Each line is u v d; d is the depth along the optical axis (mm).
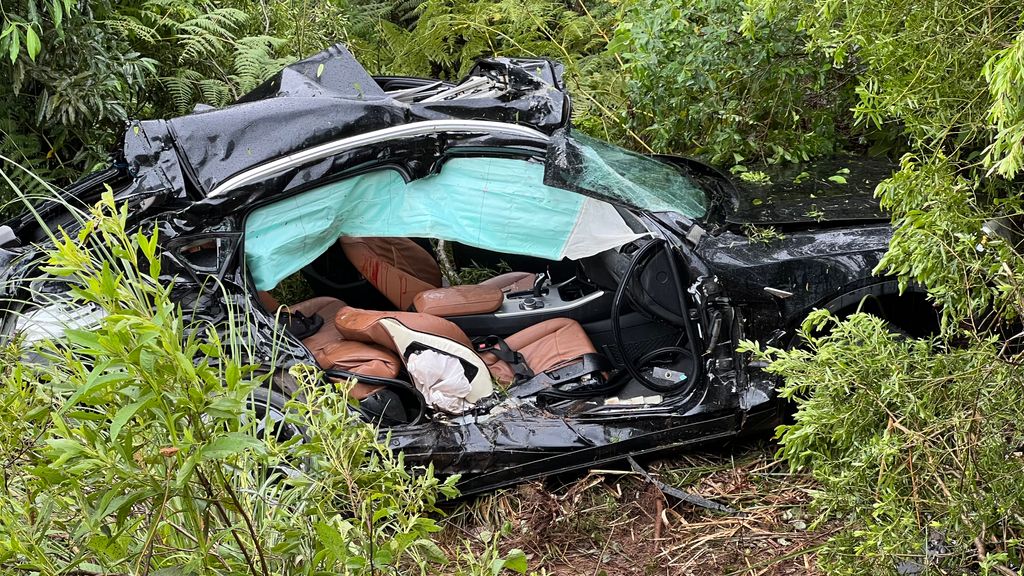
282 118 3510
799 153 4758
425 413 3799
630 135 5793
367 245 4309
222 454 1596
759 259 3713
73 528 1990
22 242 3613
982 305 2662
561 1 7309
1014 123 2355
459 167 3680
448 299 4129
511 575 3439
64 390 1739
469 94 4020
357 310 3926
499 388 3924
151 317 1629
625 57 5535
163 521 1910
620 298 3834
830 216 3918
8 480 1948
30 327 3064
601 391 4020
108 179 3877
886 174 4395
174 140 3408
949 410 2600
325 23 6754
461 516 3773
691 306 3812
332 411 2055
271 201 3439
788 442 2836
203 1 6238
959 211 2629
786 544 3471
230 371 1646
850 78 4973
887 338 2756
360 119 3551
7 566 1782
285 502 2154
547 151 3635
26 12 4621
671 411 3814
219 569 1910
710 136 5281
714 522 3672
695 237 3736
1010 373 2561
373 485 2029
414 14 7680
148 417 1669
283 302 4840
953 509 2463
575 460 3787
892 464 2607
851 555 2637
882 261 2738
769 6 3965
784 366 2832
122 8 5859
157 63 5645
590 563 3541
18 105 4969
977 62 2869
